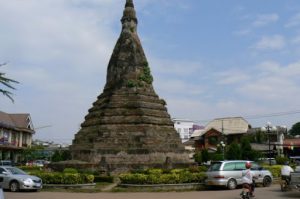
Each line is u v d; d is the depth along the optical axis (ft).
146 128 114.62
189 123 376.68
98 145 112.37
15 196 73.05
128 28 130.52
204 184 87.81
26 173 88.53
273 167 112.06
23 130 236.63
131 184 84.99
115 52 129.70
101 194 77.41
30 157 241.55
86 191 82.99
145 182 84.48
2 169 86.17
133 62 126.41
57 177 86.79
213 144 272.72
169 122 122.72
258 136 253.85
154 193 79.20
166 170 97.35
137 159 109.50
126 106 118.83
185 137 371.35
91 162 108.99
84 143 118.01
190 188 85.97
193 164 114.01
